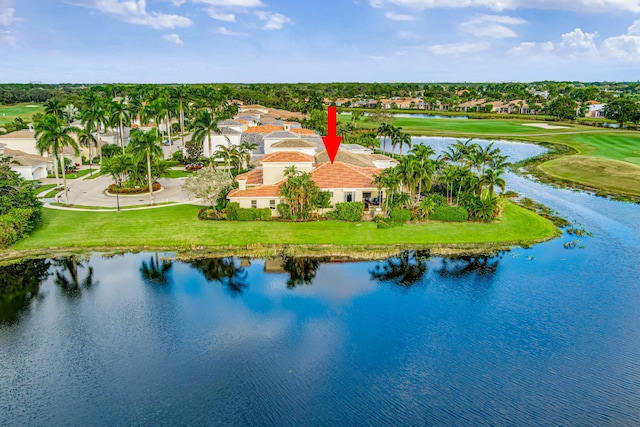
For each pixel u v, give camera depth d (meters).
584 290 43.19
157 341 34.78
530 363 32.12
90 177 86.62
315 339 35.03
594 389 29.55
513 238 55.56
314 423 26.58
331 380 30.38
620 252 52.31
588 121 188.38
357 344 34.34
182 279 45.09
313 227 57.31
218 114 149.00
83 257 50.00
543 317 38.31
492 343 34.53
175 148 120.12
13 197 55.53
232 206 59.12
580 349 33.78
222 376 30.77
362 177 62.88
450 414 27.31
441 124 181.50
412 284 44.06
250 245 52.12
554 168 98.81
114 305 40.19
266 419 26.86
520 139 143.88
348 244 52.91
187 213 62.41
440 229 57.50
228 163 80.62
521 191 81.62
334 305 40.22
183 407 27.94
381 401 28.34
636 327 36.84
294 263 48.56
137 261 49.03
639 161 104.12
